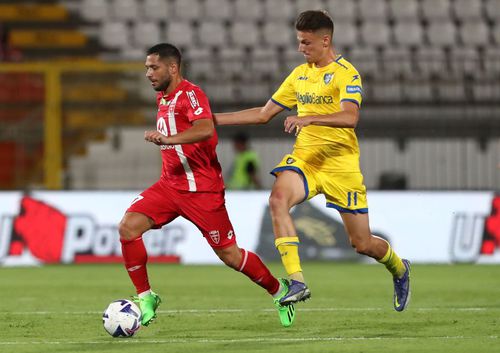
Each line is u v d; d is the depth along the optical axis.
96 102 54.81
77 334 22.38
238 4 70.06
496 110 55.44
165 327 23.77
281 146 53.16
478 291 34.69
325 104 23.41
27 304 30.25
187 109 22.23
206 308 28.80
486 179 53.12
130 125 55.22
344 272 43.88
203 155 22.45
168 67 22.27
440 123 54.81
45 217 48.38
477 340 20.89
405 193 48.94
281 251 22.34
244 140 51.66
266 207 48.69
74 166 55.03
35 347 19.88
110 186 55.22
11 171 55.69
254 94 55.31
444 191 49.09
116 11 69.81
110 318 21.45
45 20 69.19
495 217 49.09
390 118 55.56
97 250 48.34
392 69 59.09
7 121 54.56
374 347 19.67
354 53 66.94
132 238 22.42
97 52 67.75
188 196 22.62
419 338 21.27
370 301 31.09
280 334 22.20
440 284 37.62
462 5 70.75
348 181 23.61
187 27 68.81
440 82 56.53
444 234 48.91
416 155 52.91
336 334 22.14
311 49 23.33
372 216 48.84
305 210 48.94
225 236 22.97
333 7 69.94
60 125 53.06
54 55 67.50
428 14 70.31
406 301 25.22
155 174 55.66
